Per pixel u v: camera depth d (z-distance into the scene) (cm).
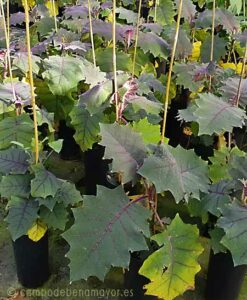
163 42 108
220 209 57
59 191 65
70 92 96
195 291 78
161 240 60
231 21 116
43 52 108
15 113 83
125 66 102
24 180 65
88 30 108
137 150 61
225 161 74
